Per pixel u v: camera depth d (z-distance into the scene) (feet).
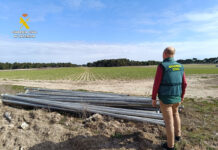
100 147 8.96
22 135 9.99
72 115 13.85
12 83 49.62
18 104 16.26
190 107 16.85
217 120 13.00
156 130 10.71
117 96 17.69
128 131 10.69
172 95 8.21
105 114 12.89
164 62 8.32
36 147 9.02
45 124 11.46
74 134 10.16
